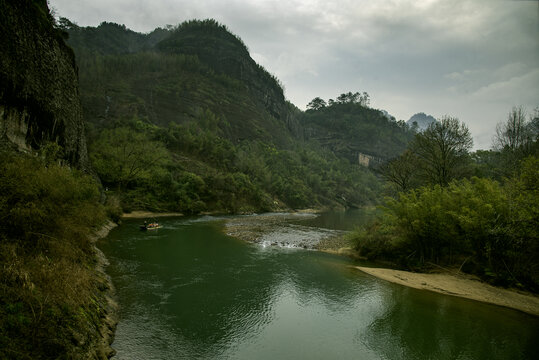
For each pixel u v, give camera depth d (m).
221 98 169.75
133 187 58.22
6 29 19.02
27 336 6.93
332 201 129.25
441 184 31.88
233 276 19.47
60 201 14.16
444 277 21.64
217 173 81.31
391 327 13.50
